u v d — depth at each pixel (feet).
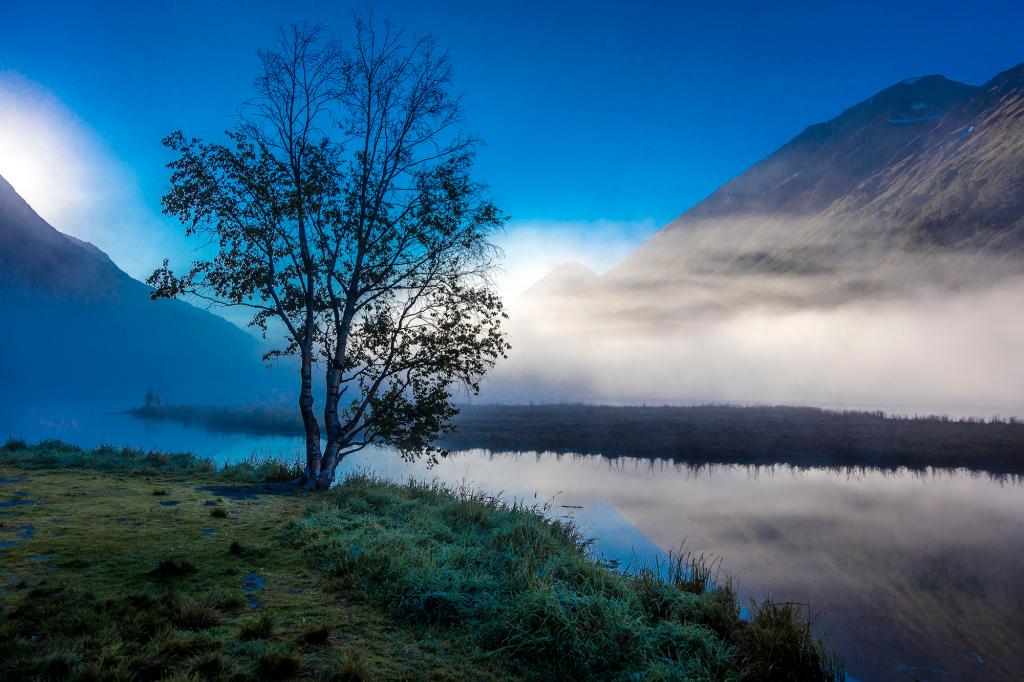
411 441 51.11
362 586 24.12
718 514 63.46
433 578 24.20
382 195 50.44
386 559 26.76
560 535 42.65
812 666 22.35
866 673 26.11
